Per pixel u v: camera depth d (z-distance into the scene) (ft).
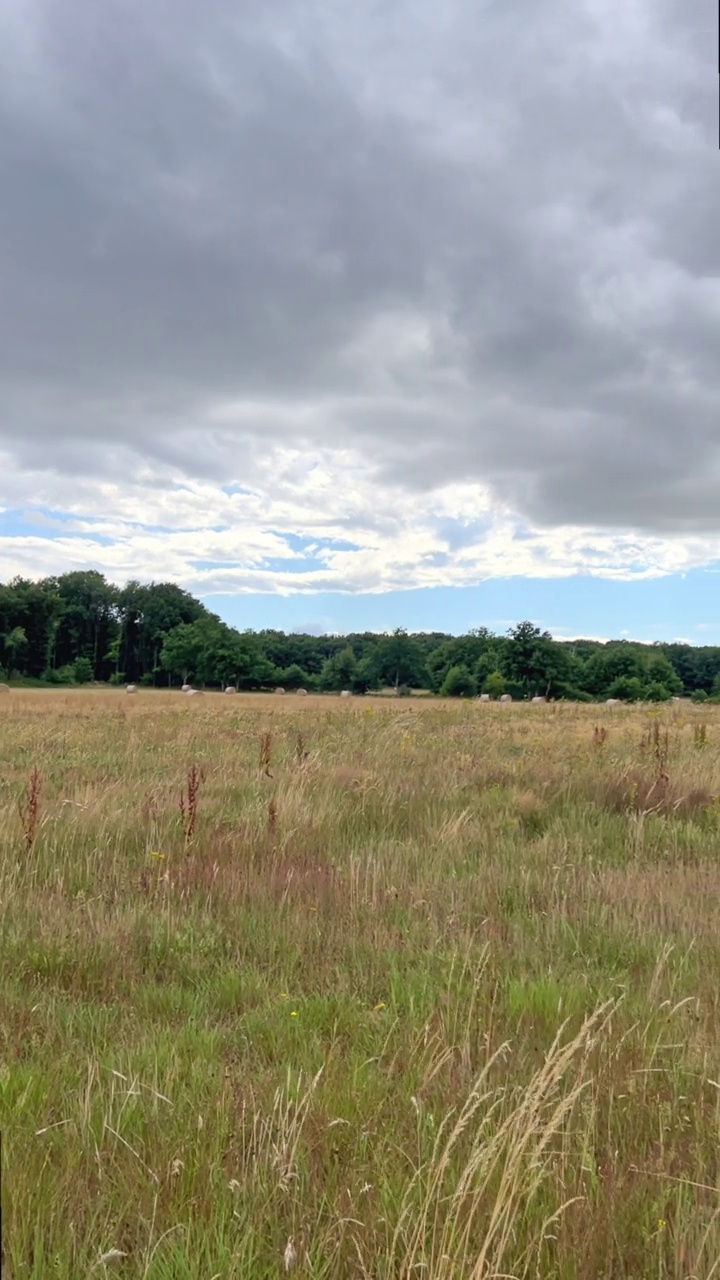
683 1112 9.76
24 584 402.11
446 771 34.94
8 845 21.25
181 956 15.01
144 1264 7.36
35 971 14.32
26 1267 7.16
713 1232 7.74
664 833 24.95
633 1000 12.86
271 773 33.91
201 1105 9.62
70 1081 10.46
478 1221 7.72
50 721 73.00
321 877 19.15
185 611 443.32
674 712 93.25
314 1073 10.41
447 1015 12.05
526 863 21.24
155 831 23.00
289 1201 8.18
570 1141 8.89
